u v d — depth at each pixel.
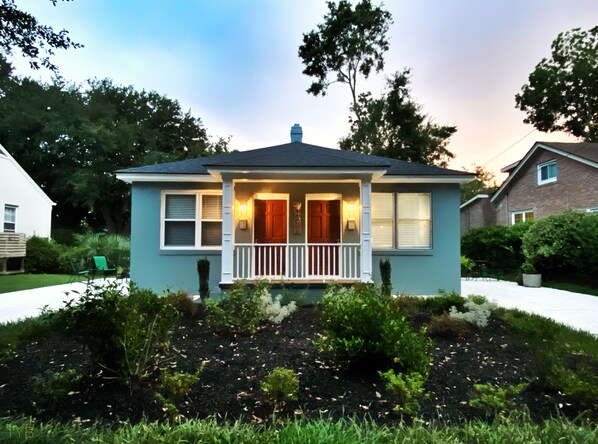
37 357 4.41
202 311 6.65
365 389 3.52
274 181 9.58
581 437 2.44
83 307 3.56
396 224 10.02
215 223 10.06
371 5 27.72
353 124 28.95
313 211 10.15
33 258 17.05
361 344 3.74
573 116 30.45
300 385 3.58
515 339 5.00
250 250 9.02
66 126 28.34
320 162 8.59
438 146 27.84
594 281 12.07
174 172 9.55
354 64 28.59
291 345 4.79
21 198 17.80
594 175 14.69
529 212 18.95
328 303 4.98
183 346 4.74
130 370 3.44
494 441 2.32
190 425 2.60
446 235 9.92
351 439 2.31
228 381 3.67
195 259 9.84
